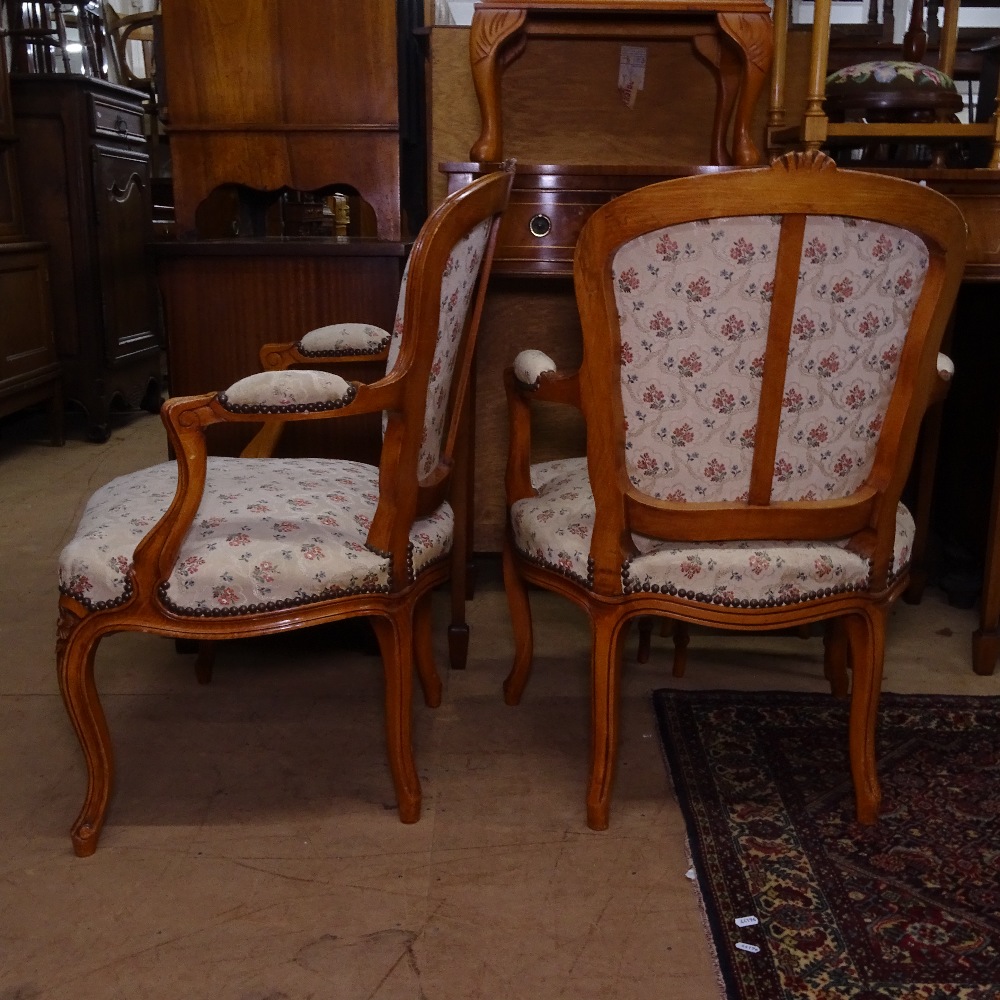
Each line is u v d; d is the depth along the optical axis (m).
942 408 2.58
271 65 2.10
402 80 2.67
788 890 1.42
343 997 1.22
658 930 1.35
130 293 4.20
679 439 1.38
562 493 1.67
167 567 1.37
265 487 1.59
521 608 1.88
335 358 1.87
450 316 1.46
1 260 3.44
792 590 1.44
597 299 1.30
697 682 2.09
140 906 1.38
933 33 3.14
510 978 1.26
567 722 1.90
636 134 2.45
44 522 3.05
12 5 3.80
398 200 2.16
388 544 1.45
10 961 1.28
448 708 1.95
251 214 2.57
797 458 1.40
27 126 3.73
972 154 2.58
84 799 1.65
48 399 3.92
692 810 1.61
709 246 1.26
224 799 1.64
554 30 2.29
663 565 1.42
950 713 1.94
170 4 2.08
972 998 1.23
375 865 1.47
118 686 2.04
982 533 2.45
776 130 2.30
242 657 2.18
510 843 1.53
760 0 2.21
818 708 1.95
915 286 1.36
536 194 1.99
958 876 1.46
